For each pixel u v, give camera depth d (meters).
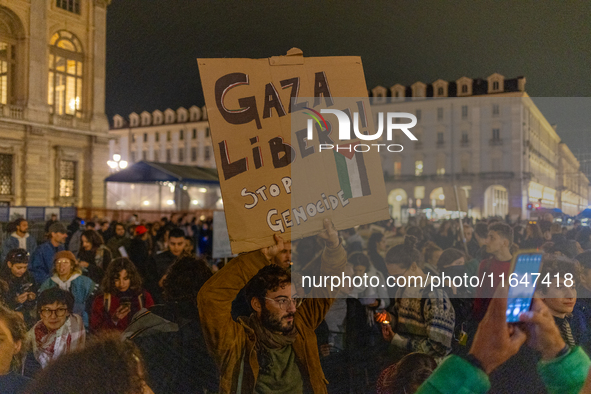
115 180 20.12
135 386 2.47
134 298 3.33
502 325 2.58
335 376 2.41
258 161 2.05
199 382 2.44
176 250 4.73
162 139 62.38
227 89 2.05
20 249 3.78
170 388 2.47
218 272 2.29
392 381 2.51
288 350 2.32
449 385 2.48
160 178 19.47
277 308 2.29
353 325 2.50
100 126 24.95
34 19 21.58
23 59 21.48
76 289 3.45
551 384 2.51
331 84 2.12
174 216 13.20
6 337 2.82
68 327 2.94
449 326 2.56
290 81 2.10
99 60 24.98
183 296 2.62
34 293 3.55
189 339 2.54
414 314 2.56
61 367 2.58
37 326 2.90
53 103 23.16
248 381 2.28
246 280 2.27
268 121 2.07
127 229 10.75
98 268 4.64
